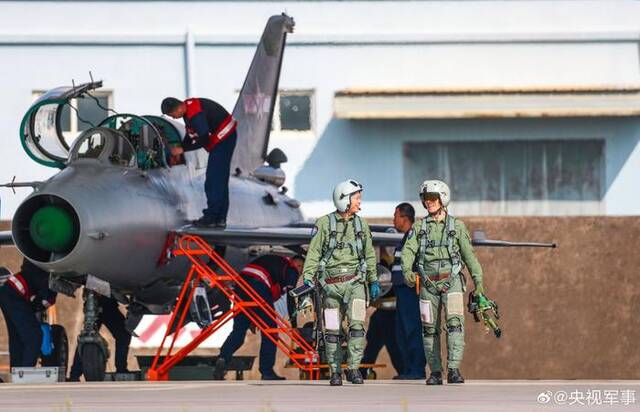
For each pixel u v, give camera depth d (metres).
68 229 61.69
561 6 145.62
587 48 145.62
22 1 141.62
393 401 39.53
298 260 73.88
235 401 40.12
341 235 49.03
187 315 73.56
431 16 144.38
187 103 67.56
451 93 141.88
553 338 105.12
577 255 105.88
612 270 105.88
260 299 65.19
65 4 141.88
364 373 78.06
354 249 49.03
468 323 104.38
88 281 63.75
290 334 64.88
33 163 141.25
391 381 56.38
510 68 145.12
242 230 68.50
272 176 87.56
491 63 144.62
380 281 76.81
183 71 141.38
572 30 145.38
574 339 105.25
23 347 68.56
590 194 149.00
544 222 105.94
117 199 63.16
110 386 51.50
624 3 146.12
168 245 66.56
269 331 64.62
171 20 141.88
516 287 105.38
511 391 44.81
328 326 49.31
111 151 65.38
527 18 145.50
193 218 68.56
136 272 65.88
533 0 145.50
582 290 105.56
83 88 67.31
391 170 145.12
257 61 86.19
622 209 149.38
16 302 66.06
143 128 66.94
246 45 141.75
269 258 68.38
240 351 100.44
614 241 106.00
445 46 144.25
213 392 45.16
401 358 78.81
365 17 143.62
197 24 142.12
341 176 144.00
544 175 148.62
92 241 61.31
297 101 143.38
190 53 140.50
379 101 141.00
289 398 41.41
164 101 67.19
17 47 141.38
